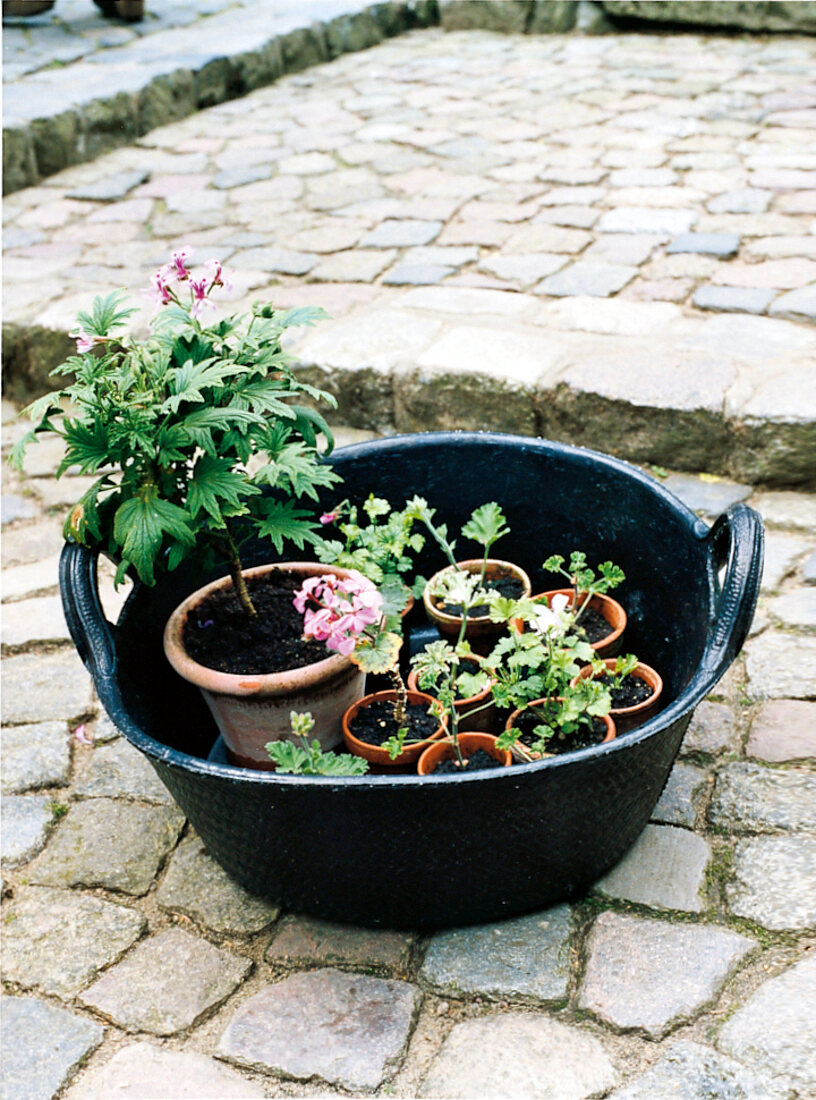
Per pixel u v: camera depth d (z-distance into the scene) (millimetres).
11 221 4477
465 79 5926
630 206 3953
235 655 1881
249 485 1702
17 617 2564
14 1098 1488
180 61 5785
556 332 3105
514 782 1450
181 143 5332
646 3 6359
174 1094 1474
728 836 1772
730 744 1955
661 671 2094
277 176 4711
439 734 1887
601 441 2834
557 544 2256
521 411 2893
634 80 5570
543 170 4418
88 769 2082
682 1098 1390
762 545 1660
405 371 2984
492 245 3758
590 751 1460
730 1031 1465
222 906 1752
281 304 3463
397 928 1675
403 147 4898
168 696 2020
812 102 4938
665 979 1548
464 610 1898
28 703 2283
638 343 2994
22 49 6258
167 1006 1599
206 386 1678
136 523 1636
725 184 4070
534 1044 1487
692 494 2689
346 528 2043
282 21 6574
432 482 2254
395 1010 1559
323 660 1834
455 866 1566
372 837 1526
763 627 2240
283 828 1551
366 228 4031
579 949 1620
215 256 3906
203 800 1589
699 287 3287
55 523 2953
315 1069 1488
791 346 2902
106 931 1729
